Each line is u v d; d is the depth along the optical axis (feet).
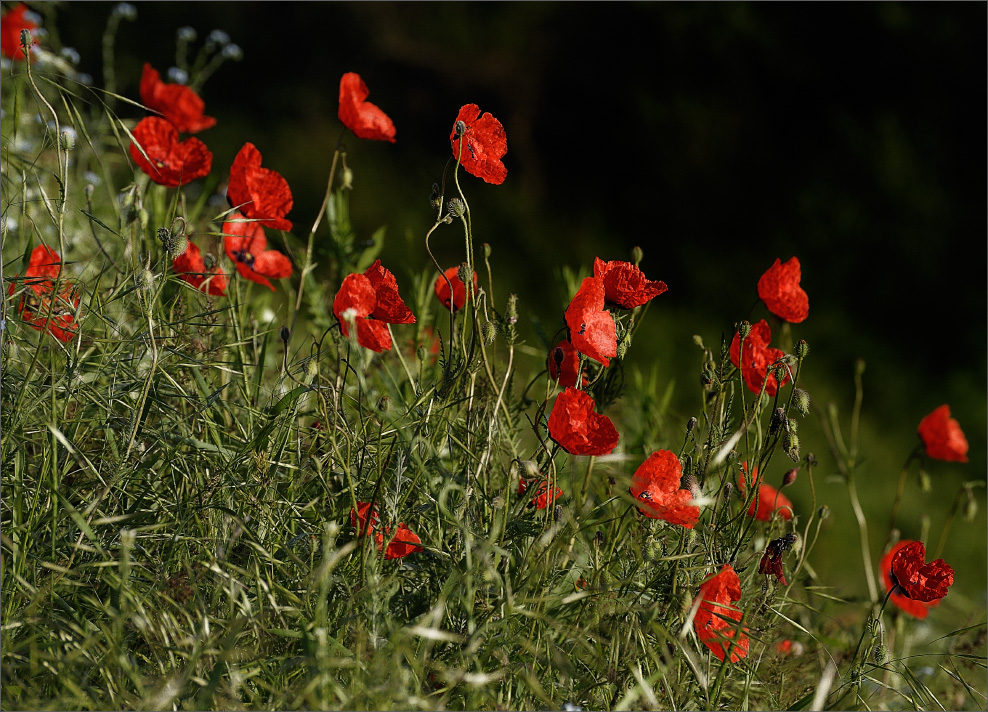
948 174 51.83
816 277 50.57
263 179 19.21
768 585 18.89
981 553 33.81
